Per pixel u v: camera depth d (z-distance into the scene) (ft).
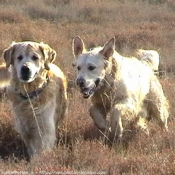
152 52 43.04
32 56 34.96
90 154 30.86
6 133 38.11
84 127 37.99
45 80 35.86
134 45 71.97
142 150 32.53
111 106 36.27
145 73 39.70
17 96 35.91
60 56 60.03
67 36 77.77
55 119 37.17
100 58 35.29
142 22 91.30
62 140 36.14
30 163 30.48
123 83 36.32
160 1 115.03
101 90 36.11
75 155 30.58
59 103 37.70
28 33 74.74
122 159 29.91
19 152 36.94
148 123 39.50
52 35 75.15
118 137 35.63
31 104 35.27
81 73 34.73
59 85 37.83
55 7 106.52
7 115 39.50
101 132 35.58
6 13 91.61
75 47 36.88
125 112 35.68
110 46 35.45
